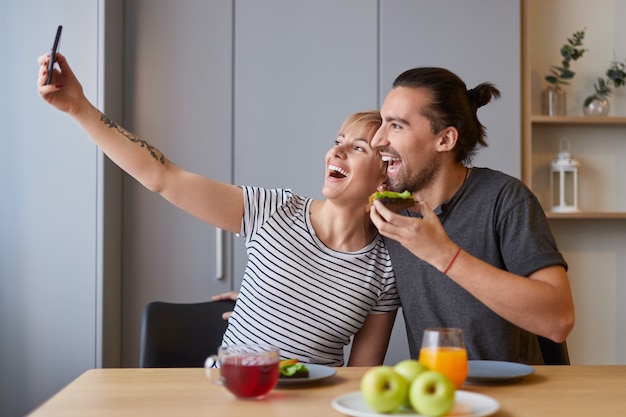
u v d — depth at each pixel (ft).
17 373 9.65
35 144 9.71
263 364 4.13
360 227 6.68
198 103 10.48
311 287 6.44
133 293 10.40
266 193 6.77
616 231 11.85
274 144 10.53
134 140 6.46
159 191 6.54
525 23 11.03
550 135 11.82
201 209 6.55
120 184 10.39
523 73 11.12
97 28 9.66
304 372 4.62
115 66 10.13
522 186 6.31
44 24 9.70
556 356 6.66
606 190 11.91
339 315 6.42
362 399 4.11
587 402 4.17
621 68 11.84
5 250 9.70
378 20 10.66
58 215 9.68
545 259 5.71
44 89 6.01
